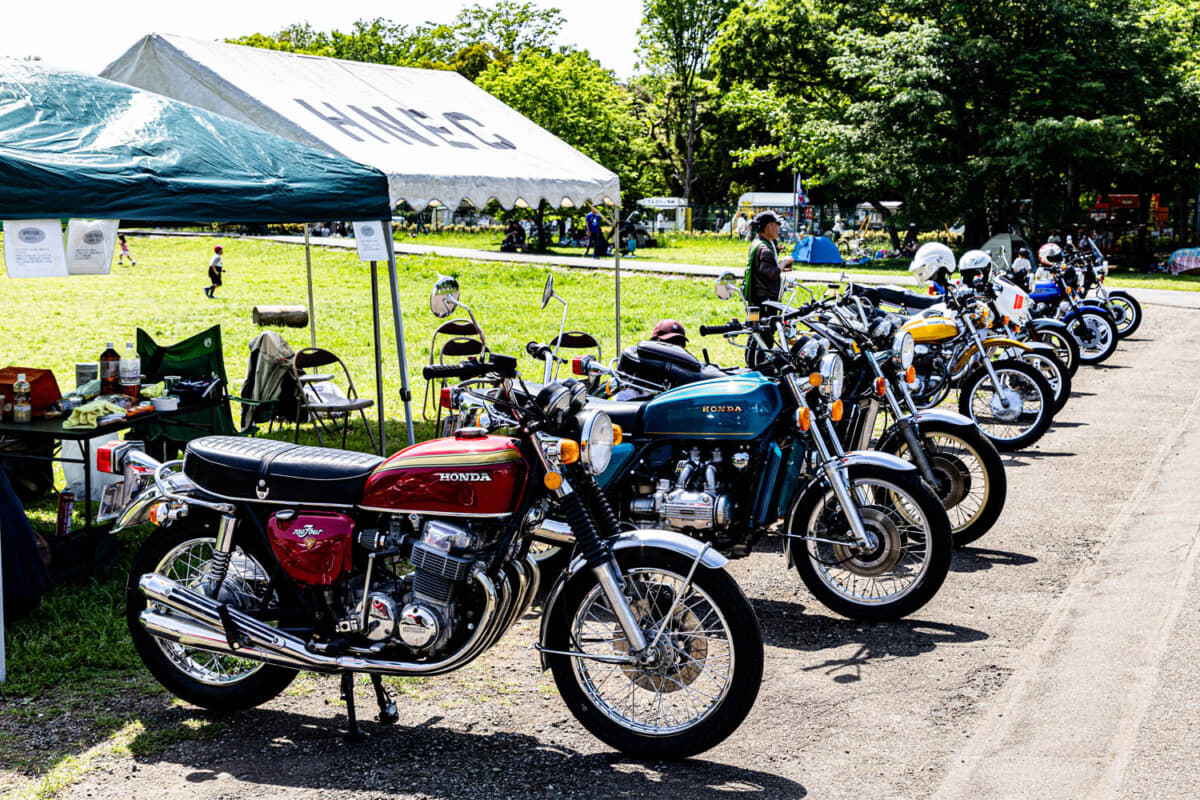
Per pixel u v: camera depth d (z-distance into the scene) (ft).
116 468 17.99
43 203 16.43
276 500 12.73
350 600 12.64
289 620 13.01
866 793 11.79
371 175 23.63
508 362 12.12
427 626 11.85
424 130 29.71
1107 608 17.38
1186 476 25.80
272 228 154.61
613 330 54.24
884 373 20.54
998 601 17.84
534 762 12.54
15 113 18.25
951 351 28.60
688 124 202.80
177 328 56.49
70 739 12.94
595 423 12.19
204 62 27.84
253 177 20.79
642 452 16.79
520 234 125.80
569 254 123.54
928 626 16.83
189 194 18.99
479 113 34.65
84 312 64.03
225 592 13.25
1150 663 15.16
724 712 12.21
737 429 16.20
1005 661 15.39
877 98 124.47
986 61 109.40
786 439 16.78
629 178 155.22
